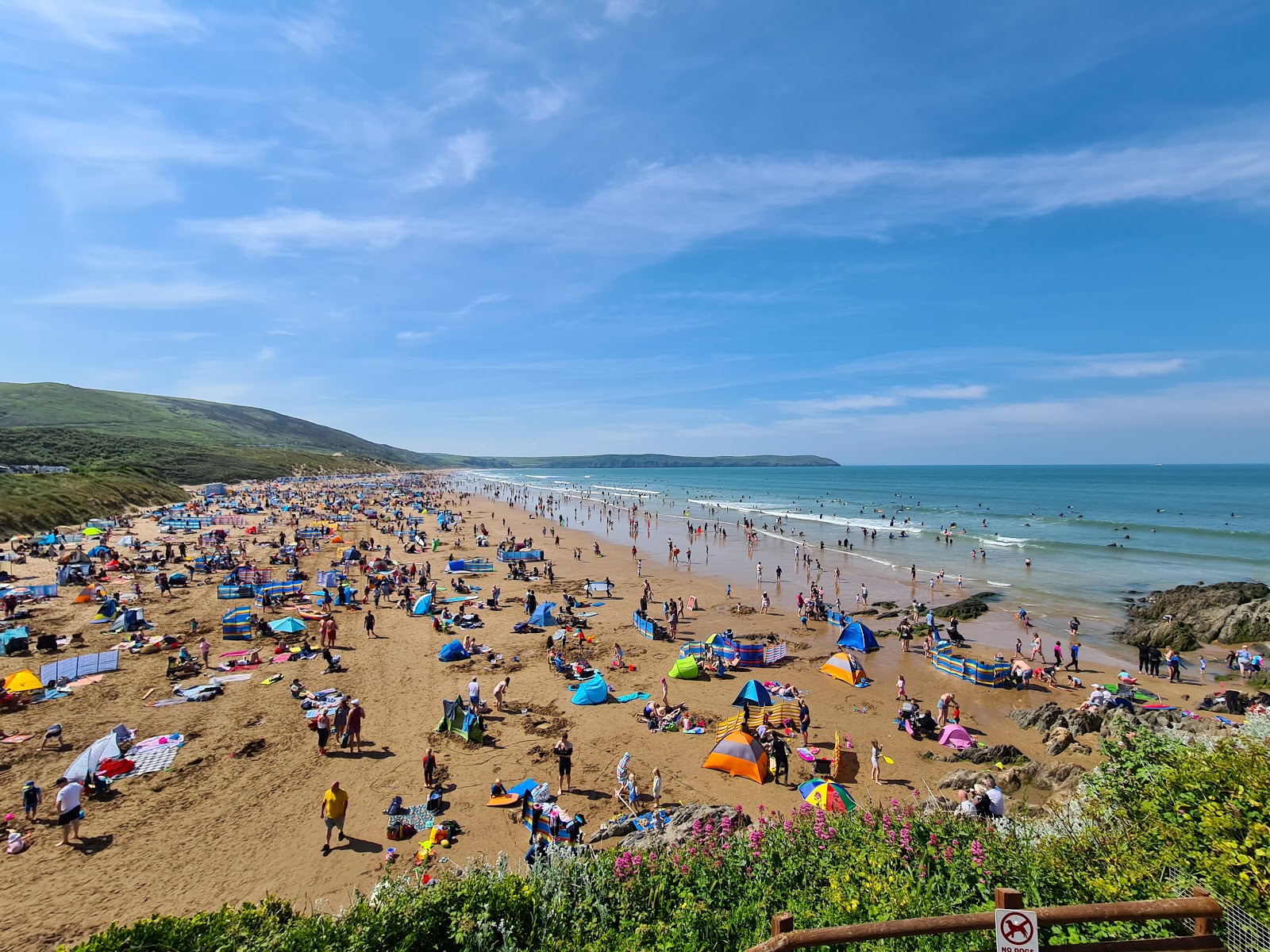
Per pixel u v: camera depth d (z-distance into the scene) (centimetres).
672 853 850
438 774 1639
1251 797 596
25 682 1977
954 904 619
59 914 1113
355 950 641
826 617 3294
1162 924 535
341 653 2611
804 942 416
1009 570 4744
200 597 3419
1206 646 2873
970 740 1812
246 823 1409
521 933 694
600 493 14400
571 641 2803
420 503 9788
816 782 1471
